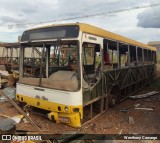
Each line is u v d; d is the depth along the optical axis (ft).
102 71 24.66
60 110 20.44
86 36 20.99
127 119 25.17
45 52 22.72
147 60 49.60
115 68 29.09
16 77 39.24
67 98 19.90
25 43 24.13
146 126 22.97
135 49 38.93
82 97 20.35
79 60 20.03
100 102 25.86
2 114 24.85
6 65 49.80
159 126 23.02
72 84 20.15
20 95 24.72
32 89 23.08
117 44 29.48
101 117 25.29
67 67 23.07
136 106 31.91
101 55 24.22
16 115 23.73
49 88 21.29
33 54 23.53
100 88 24.72
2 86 38.01
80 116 20.20
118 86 30.35
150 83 54.60
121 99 33.76
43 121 22.93
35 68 23.40
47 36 21.86
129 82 35.81
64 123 21.12
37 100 22.53
